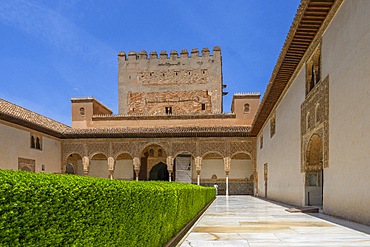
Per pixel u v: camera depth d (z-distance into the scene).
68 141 22.39
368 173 5.30
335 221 6.25
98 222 2.22
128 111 28.41
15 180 1.61
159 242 3.86
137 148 21.92
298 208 9.10
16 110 18.69
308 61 9.15
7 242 1.46
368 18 5.36
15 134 16.70
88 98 24.41
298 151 10.32
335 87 6.91
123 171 23.89
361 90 5.60
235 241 4.52
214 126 23.30
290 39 8.72
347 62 6.25
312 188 9.39
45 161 19.92
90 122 24.25
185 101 27.98
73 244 1.91
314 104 8.52
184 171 23.03
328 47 7.39
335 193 6.93
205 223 6.59
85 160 22.08
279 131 13.72
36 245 1.62
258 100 23.55
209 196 12.70
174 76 28.38
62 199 1.84
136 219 2.99
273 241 4.47
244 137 21.81
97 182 2.42
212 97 27.81
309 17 7.55
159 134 21.62
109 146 22.12
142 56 28.77
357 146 5.74
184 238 4.80
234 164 23.31
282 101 13.09
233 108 25.22
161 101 28.25
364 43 5.49
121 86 28.72
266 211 9.20
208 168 23.50
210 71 28.08
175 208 4.80
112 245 2.44
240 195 22.88
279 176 13.73
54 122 23.09
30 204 1.60
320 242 4.29
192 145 21.84
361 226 5.38
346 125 6.27
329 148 7.33
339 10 6.69
